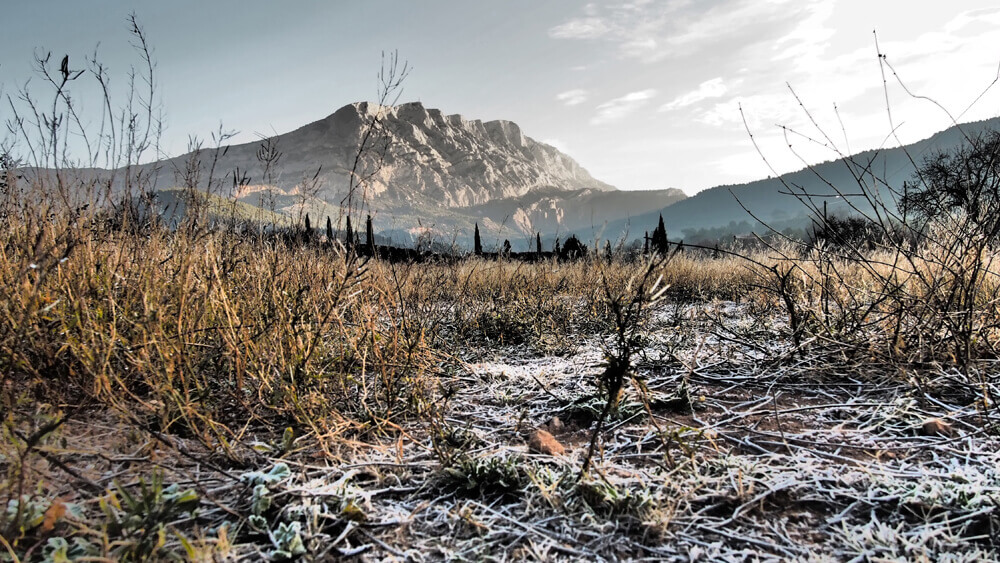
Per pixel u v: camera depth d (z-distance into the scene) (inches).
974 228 135.3
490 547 67.9
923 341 132.1
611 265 246.8
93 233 131.5
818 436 101.3
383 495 82.0
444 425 107.7
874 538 67.4
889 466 87.3
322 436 92.9
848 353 142.1
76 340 100.0
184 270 121.2
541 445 98.0
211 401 108.4
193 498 70.4
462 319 205.5
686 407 120.2
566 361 166.1
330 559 65.2
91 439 92.1
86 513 70.2
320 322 123.9
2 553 58.8
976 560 61.7
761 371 143.9
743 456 92.5
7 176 128.0
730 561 64.0
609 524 71.7
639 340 153.9
